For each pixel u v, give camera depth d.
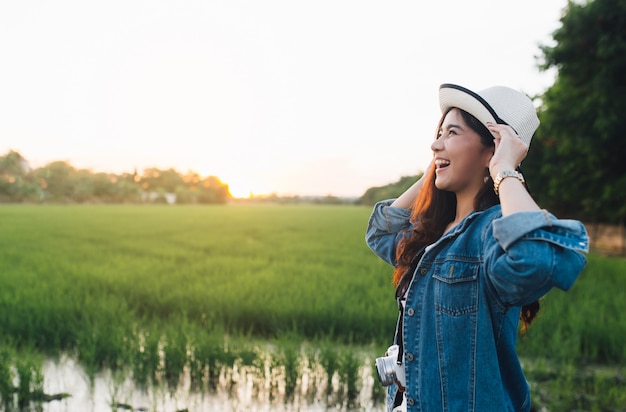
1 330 6.39
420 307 1.61
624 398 4.95
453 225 1.72
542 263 1.33
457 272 1.54
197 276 10.83
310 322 7.10
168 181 167.62
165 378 5.34
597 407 4.77
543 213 1.38
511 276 1.38
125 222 37.84
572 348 6.27
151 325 7.07
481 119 1.61
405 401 1.67
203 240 22.67
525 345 6.26
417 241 1.80
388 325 7.03
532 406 4.80
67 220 38.41
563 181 21.30
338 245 20.34
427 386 1.55
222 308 7.68
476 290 1.51
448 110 1.73
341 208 95.31
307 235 26.80
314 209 86.12
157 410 4.56
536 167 26.62
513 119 1.59
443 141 1.68
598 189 20.39
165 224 36.53
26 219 38.38
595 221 29.20
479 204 1.66
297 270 12.06
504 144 1.52
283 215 58.06
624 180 18.27
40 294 8.04
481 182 1.67
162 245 19.62
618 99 16.86
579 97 18.66
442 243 1.62
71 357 5.99
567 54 17.61
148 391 5.00
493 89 1.63
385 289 9.14
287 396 4.99
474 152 1.64
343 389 5.11
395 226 2.02
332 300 7.72
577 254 1.40
